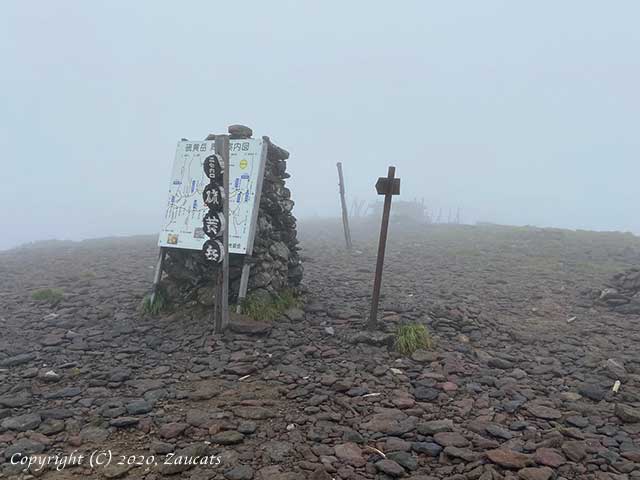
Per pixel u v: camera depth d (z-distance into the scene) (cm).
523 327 858
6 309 916
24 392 564
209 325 786
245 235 808
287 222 959
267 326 765
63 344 729
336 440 468
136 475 407
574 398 577
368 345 731
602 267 1421
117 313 876
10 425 481
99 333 776
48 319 844
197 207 880
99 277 1204
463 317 874
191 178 907
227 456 436
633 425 508
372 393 573
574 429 492
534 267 1432
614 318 914
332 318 858
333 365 659
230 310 808
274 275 870
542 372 657
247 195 830
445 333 802
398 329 761
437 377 621
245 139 866
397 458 434
